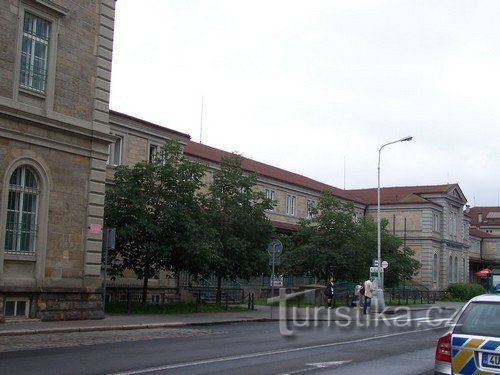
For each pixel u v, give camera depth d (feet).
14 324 61.11
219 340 57.67
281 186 173.37
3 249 61.87
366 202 232.94
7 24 63.21
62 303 67.46
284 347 53.42
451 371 27.30
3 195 62.18
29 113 64.49
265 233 105.81
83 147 71.15
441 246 236.22
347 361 45.47
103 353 45.29
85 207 71.36
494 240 313.32
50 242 66.90
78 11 71.15
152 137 111.55
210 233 91.04
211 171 138.00
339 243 130.11
